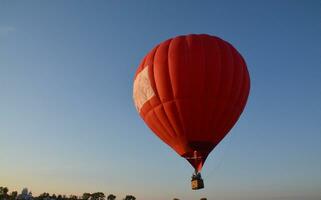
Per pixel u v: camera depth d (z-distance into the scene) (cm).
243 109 2042
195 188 1878
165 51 1969
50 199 11888
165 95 1906
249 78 2066
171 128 1938
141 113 2059
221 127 1936
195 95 1867
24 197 11962
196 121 1886
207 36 2012
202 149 1919
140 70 2038
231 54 1980
